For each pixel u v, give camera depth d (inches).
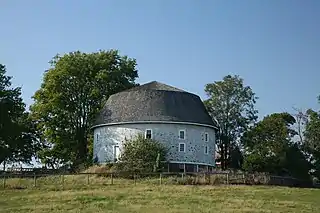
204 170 2972.4
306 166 3405.5
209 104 3966.5
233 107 3939.5
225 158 3897.6
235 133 3924.7
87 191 2102.6
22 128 3435.0
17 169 3174.2
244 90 3966.5
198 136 3159.5
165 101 3171.8
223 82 3976.4
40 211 1686.8
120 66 3705.7
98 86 3587.6
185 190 2129.7
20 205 1812.3
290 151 3410.4
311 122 3622.0
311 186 2883.9
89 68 3555.6
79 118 3592.5
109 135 3181.6
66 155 3595.0
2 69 3415.4
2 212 1673.2
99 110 3442.4
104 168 2942.9
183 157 3083.2
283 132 3511.3
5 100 3358.8
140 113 3129.9
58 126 3558.1
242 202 1846.7
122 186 2272.4
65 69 3484.3
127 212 1648.6
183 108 3179.1
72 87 3570.4
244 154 3759.8
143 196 1968.5
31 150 3710.6
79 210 1691.7
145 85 3368.6
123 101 3235.7
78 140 3570.4
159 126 3093.0
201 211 1653.5
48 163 3641.7
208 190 2146.9
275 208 1740.9
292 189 2279.8
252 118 3954.2
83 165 3238.2
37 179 2527.1
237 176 2503.7
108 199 1904.5
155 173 2576.3
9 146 3390.7
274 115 3705.7
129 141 3034.0
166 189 2154.3
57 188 2218.3
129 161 2854.3
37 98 3555.6
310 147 3560.5
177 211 1652.3
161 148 2972.4
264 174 2613.2
